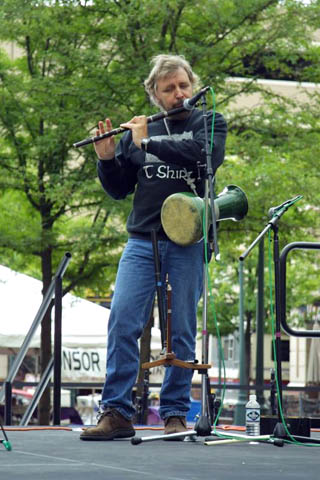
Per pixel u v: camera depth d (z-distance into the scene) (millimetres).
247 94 25703
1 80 24078
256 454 6660
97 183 23609
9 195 26234
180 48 24094
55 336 11844
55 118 23625
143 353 23625
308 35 24844
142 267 8391
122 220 24906
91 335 24266
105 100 23391
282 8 24547
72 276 26547
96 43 24594
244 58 25328
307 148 25188
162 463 5902
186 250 8336
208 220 7875
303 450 7086
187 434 7656
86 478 4910
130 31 23609
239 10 23781
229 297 50219
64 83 23594
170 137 8344
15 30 24125
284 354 68625
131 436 8336
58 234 25219
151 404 37969
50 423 25672
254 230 24875
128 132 8773
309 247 8586
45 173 25312
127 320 8328
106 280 26578
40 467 5539
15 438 8312
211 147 7957
